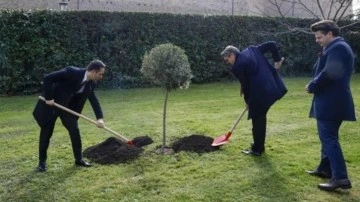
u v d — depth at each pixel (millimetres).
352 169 5141
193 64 13555
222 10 19828
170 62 5438
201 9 19141
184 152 5738
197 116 8250
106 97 10914
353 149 5922
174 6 18391
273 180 4801
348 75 4320
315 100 4520
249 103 5500
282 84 5648
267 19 14812
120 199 4348
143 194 4457
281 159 5516
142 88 12602
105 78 12375
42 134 5066
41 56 11508
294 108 8984
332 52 4234
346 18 15938
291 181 4770
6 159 5648
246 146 6074
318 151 5875
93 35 12102
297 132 6918
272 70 5660
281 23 14734
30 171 5148
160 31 12883
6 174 5070
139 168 5168
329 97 4344
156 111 8828
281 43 15188
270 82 5465
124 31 12445
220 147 5977
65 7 14617
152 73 5488
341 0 12547
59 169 5180
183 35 13281
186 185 4676
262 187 4621
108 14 12195
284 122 7645
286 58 15422
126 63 12555
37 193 4500
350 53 4270
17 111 9297
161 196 4402
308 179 4824
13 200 4359
